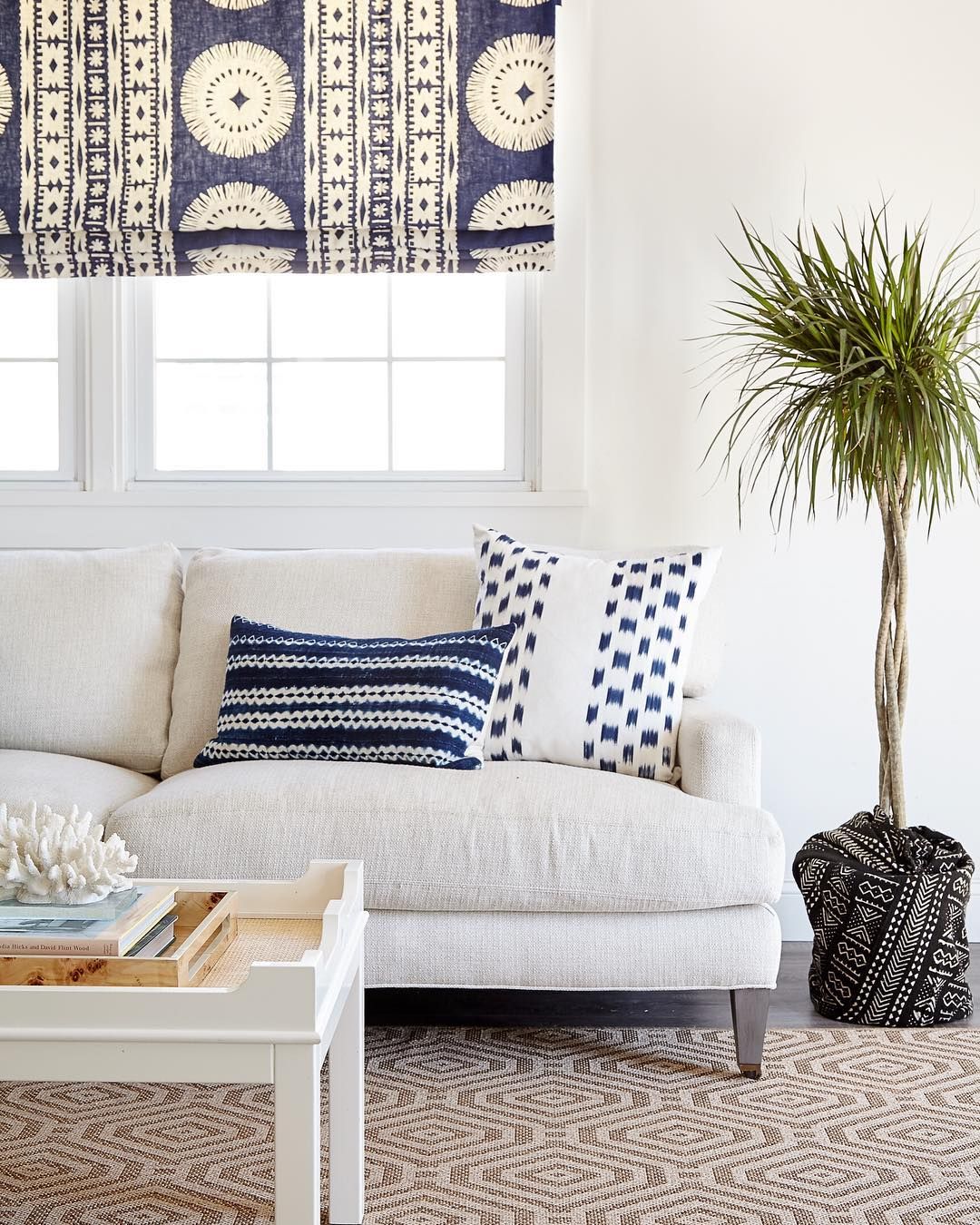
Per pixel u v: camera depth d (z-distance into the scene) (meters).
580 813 2.05
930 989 2.35
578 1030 2.34
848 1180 1.71
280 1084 1.18
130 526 3.14
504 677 2.46
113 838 1.39
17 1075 1.18
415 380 3.28
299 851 2.03
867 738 3.08
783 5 3.05
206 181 3.10
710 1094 2.02
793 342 2.56
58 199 3.11
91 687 2.61
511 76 3.07
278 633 2.49
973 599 3.05
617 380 3.11
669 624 2.44
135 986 1.24
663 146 3.08
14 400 3.29
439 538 3.13
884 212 2.91
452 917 2.07
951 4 3.03
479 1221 1.59
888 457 2.47
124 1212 1.61
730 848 2.03
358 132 3.09
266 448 3.28
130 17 3.09
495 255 3.10
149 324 3.24
